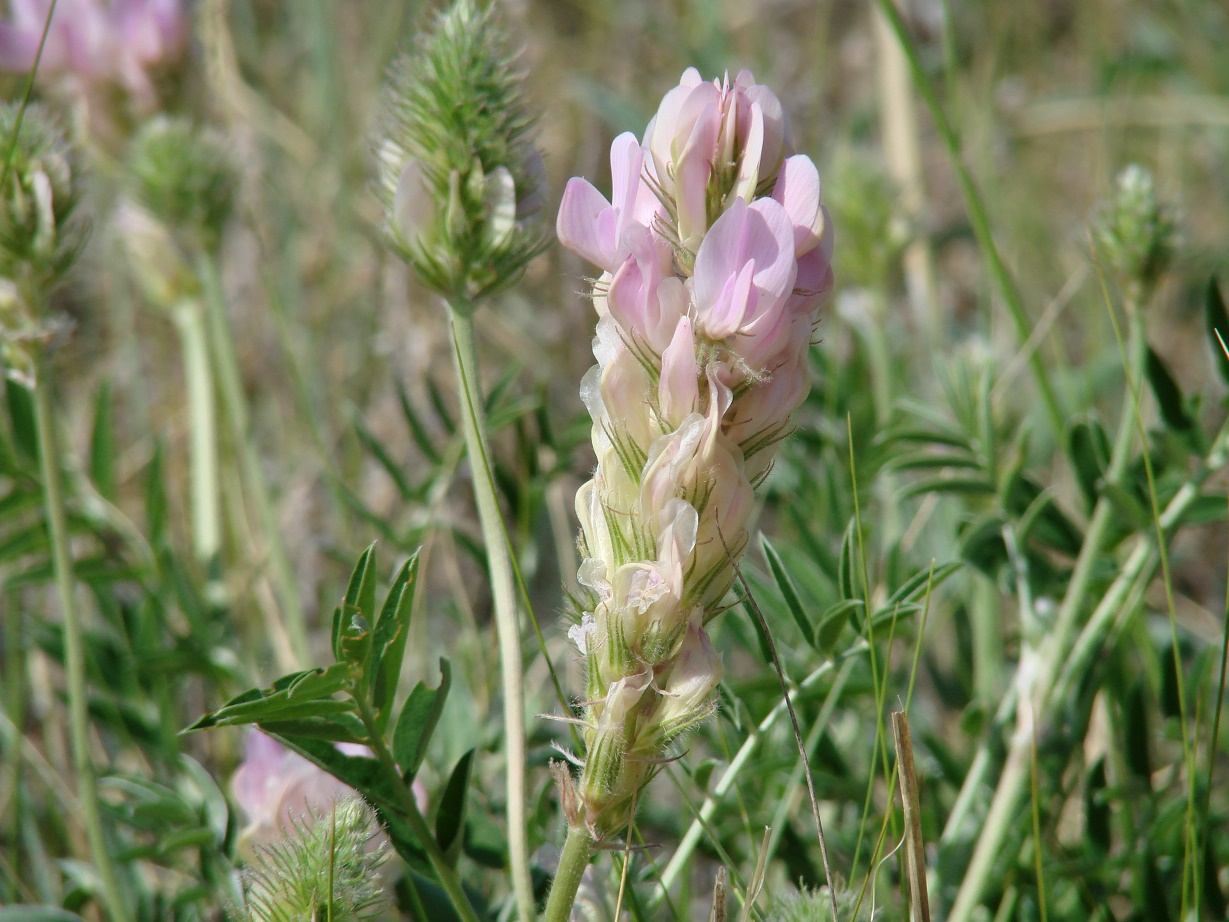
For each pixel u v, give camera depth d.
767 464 0.36
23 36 0.54
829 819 0.46
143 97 0.55
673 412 0.35
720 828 0.44
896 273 0.66
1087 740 0.48
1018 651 0.51
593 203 0.35
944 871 0.43
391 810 0.38
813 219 0.35
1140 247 0.44
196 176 0.51
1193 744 0.41
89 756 0.42
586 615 0.36
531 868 0.41
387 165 0.39
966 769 0.46
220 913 0.44
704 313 0.34
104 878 0.42
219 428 0.60
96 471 0.49
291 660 0.49
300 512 0.62
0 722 0.48
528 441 0.48
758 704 0.43
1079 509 0.49
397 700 0.49
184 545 0.63
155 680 0.47
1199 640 0.53
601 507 0.35
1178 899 0.43
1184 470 0.44
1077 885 0.43
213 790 0.43
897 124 0.70
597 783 0.35
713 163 0.35
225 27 0.58
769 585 0.45
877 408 0.58
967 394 0.47
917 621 0.48
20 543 0.47
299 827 0.38
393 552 0.58
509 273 0.39
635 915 0.40
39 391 0.41
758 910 0.40
